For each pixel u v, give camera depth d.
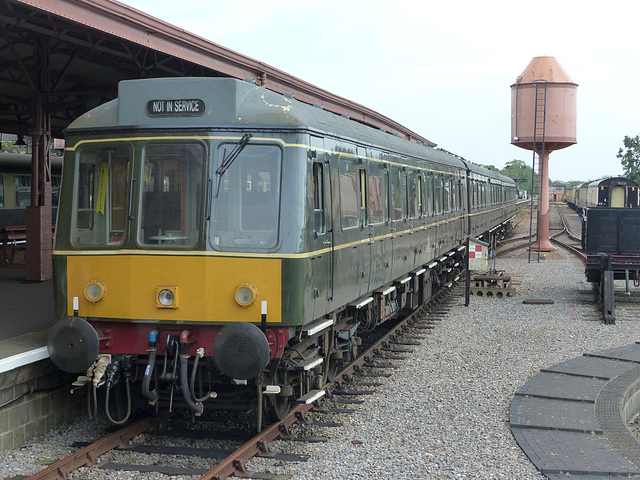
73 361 6.77
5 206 23.72
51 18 10.47
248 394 8.02
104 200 6.93
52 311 10.26
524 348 11.46
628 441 6.96
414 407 8.24
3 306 10.70
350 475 6.11
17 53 14.20
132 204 6.80
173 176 6.78
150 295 6.74
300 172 6.77
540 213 29.52
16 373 7.00
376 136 10.49
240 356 6.44
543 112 28.84
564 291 18.61
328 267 7.59
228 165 6.71
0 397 6.84
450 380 9.45
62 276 6.99
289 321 6.66
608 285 14.69
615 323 13.90
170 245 6.73
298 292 6.68
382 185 10.29
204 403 7.52
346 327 9.25
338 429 7.51
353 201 8.73
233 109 6.76
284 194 6.71
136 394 7.81
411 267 12.31
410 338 12.46
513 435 7.15
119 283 6.79
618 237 15.70
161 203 6.78
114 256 6.81
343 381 9.37
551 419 7.60
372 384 9.31
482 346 11.67
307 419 7.83
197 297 6.68
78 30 10.34
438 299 17.11
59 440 7.25
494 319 14.33
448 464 6.37
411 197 12.29
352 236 8.57
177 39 10.91
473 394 8.73
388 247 10.48
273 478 6.02
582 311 15.35
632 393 8.93
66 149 7.07
